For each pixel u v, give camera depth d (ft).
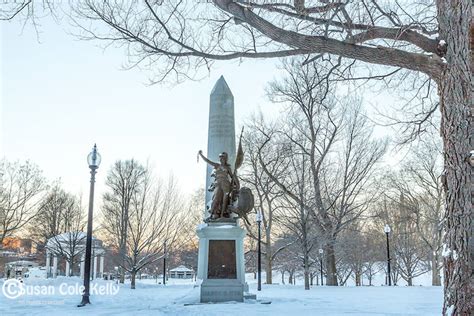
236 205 52.11
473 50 21.52
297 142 112.16
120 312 39.45
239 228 50.03
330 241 101.14
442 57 23.90
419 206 179.73
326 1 27.94
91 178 49.60
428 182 148.36
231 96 65.41
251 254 153.28
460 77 21.81
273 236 135.13
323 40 26.03
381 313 36.60
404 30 24.93
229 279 48.85
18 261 161.17
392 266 163.73
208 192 61.82
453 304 20.93
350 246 147.74
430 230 155.33
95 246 129.90
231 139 63.67
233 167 62.39
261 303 47.37
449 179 22.08
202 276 52.29
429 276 228.84
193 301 49.19
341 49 25.76
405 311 38.86
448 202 22.08
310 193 110.32
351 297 58.13
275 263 159.94
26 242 187.62
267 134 116.88
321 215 103.40
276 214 139.23
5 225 126.00
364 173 116.16
